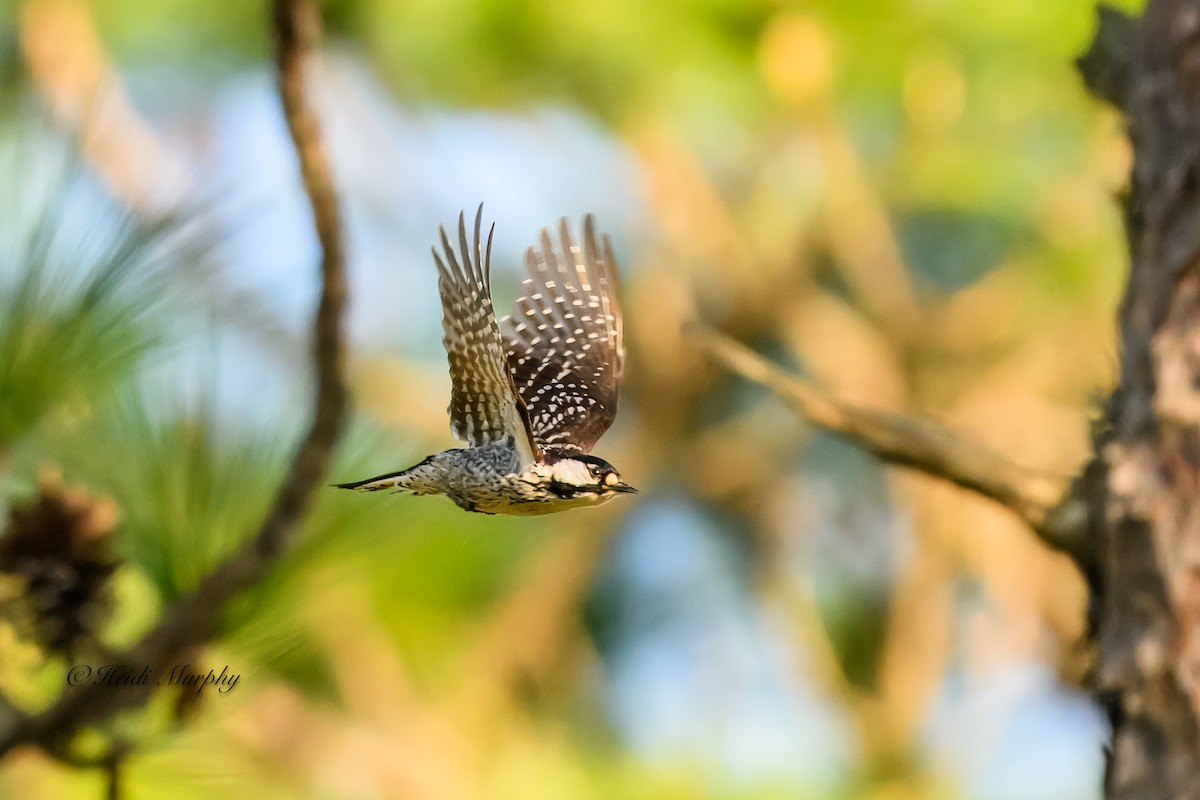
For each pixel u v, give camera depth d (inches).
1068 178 498.6
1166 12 228.4
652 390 635.5
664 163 536.7
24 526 167.8
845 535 684.7
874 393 587.8
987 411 553.9
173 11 441.7
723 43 457.4
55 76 353.4
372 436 183.5
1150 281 223.1
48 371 165.8
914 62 471.2
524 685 612.4
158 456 169.3
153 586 170.4
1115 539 219.3
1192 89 222.4
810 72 458.3
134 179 221.1
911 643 580.4
